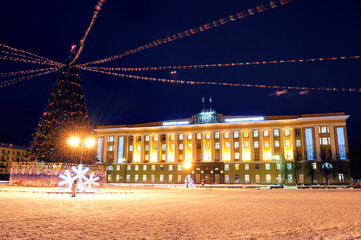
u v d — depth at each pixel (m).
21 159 109.50
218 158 77.75
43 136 34.97
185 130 81.88
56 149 34.97
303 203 16.88
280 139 73.56
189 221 9.34
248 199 20.33
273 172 72.25
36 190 25.64
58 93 35.25
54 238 6.64
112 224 8.55
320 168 68.69
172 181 79.81
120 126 87.62
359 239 6.78
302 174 70.75
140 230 7.70
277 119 74.88
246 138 76.50
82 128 36.19
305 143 71.31
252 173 73.81
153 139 84.69
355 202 17.78
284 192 33.84
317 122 71.50
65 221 8.95
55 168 35.09
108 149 87.19
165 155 82.12
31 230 7.50
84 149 36.41
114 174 84.69
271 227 8.34
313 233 7.48
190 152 80.19
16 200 16.11
